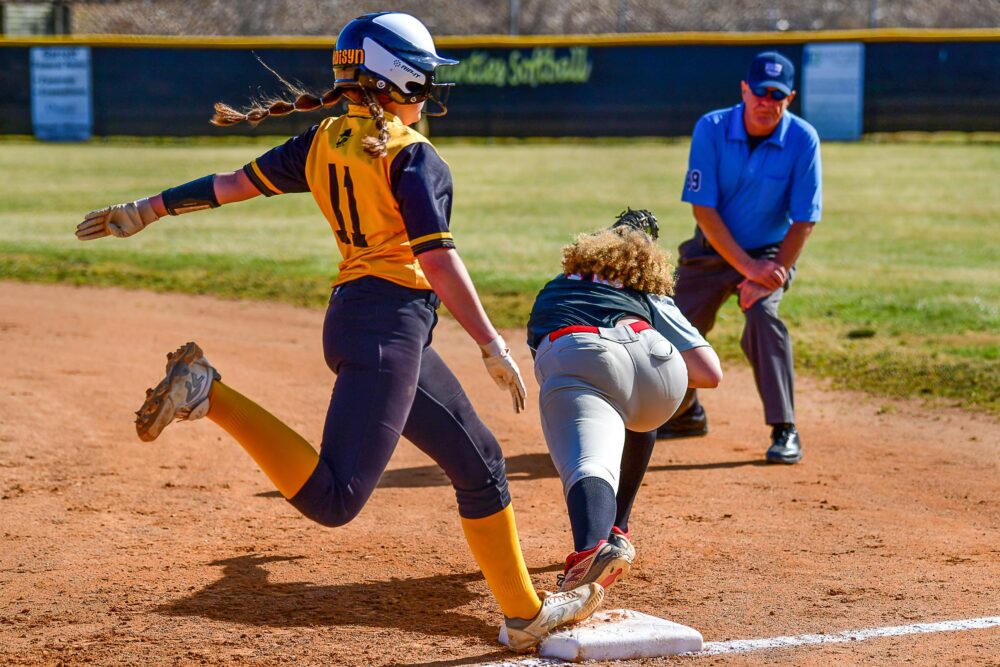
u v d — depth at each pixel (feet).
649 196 184.14
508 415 70.74
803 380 79.71
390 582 42.16
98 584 41.32
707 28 333.62
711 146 61.21
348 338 31.01
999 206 175.83
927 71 258.57
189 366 29.01
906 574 43.37
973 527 49.90
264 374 79.61
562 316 38.42
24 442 61.36
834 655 35.04
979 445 64.18
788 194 61.67
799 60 262.26
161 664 34.04
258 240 147.74
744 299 61.46
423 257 30.07
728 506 52.95
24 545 45.85
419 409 32.37
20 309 101.45
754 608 39.52
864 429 67.92
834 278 118.62
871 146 256.32
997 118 257.96
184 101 266.98
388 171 30.66
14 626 37.09
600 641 34.55
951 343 89.66
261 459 29.68
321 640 36.14
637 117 268.00
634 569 43.96
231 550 45.75
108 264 126.00
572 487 35.14
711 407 74.02
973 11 331.16
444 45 268.62
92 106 266.98
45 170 215.10
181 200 34.30
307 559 44.75
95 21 344.08
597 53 265.95
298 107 33.47
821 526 49.90
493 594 37.09
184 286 114.62
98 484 54.85
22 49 265.54
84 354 83.71
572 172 216.95
